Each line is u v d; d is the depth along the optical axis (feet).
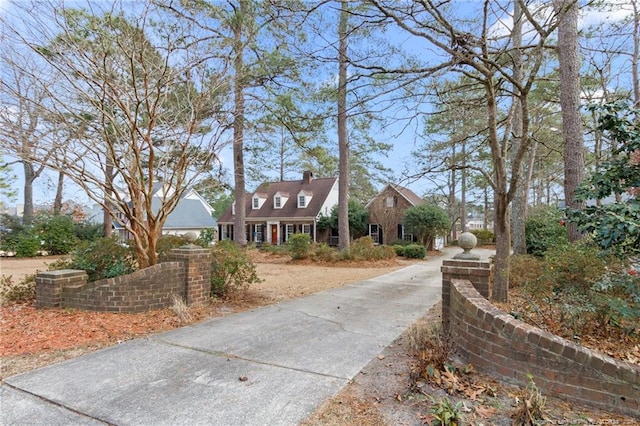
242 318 17.63
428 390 9.50
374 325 16.37
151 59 19.66
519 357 9.67
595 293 12.50
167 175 24.72
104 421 8.34
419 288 26.96
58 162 18.62
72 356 12.36
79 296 18.04
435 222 73.51
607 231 11.74
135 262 22.22
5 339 13.78
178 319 16.87
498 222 17.26
